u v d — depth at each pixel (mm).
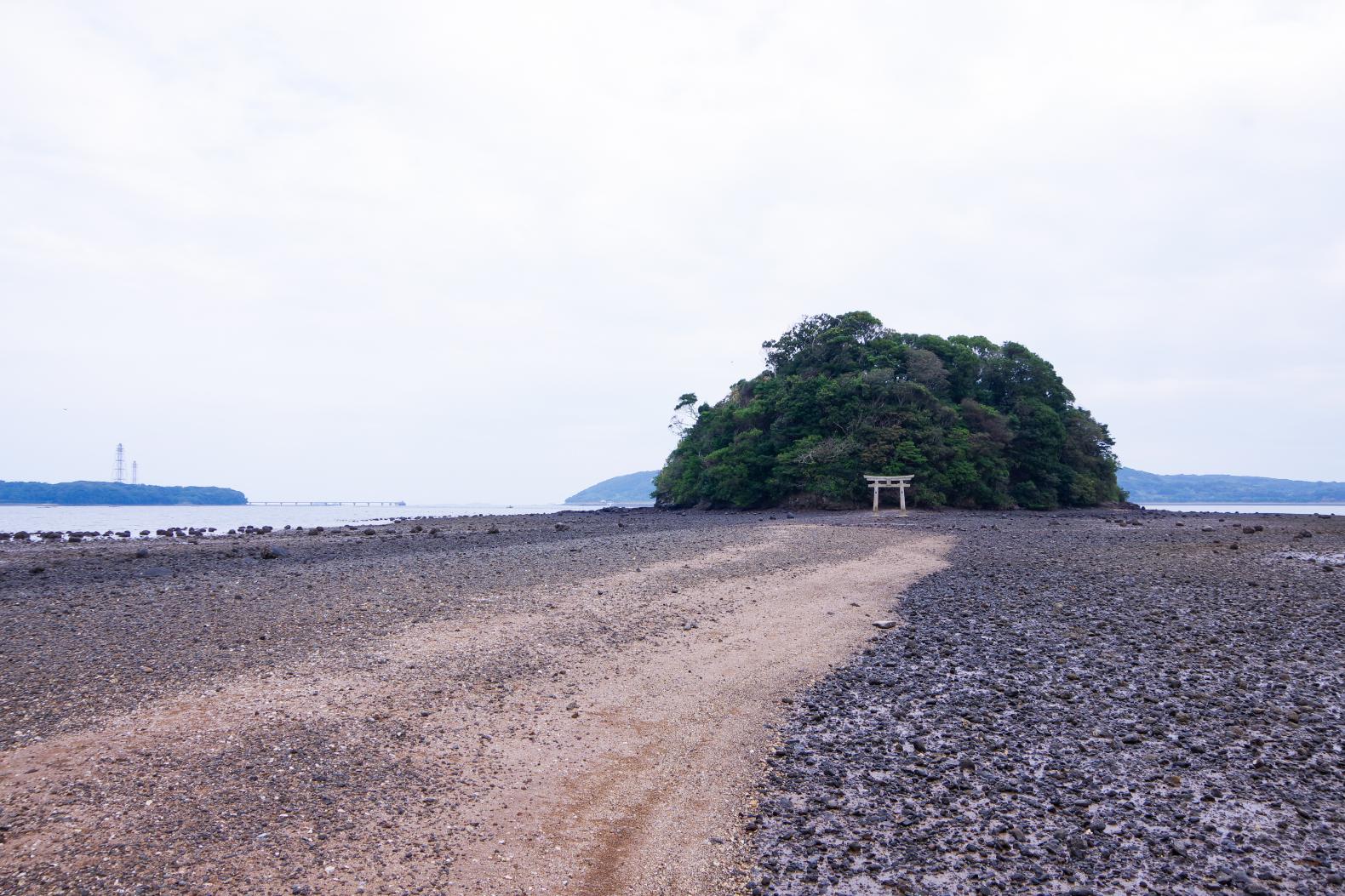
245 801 7895
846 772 8922
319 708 10547
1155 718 10398
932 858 7051
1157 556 26188
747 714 10836
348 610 16438
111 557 30156
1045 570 22969
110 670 12062
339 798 8055
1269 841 7266
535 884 6672
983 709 10867
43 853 6797
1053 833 7473
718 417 76750
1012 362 78000
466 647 13625
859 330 77562
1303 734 9734
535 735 9969
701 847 7336
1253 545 29734
